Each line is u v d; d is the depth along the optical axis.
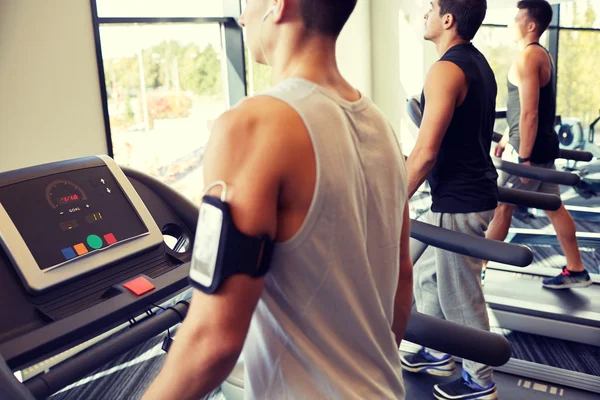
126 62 3.06
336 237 0.76
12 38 2.31
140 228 1.34
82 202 1.28
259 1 0.82
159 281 1.26
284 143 0.70
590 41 3.76
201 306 0.72
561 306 2.75
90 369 1.07
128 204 1.36
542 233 3.54
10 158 2.35
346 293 0.79
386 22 5.34
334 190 0.73
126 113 3.13
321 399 0.79
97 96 2.71
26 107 2.39
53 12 2.46
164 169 3.44
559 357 2.57
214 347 0.71
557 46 3.80
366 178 0.81
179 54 3.41
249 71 3.91
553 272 3.15
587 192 3.91
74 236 1.22
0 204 1.16
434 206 2.05
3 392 0.83
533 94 2.83
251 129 0.71
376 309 0.85
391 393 0.88
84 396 2.33
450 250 1.84
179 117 3.49
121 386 2.41
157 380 0.75
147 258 1.33
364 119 0.83
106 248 1.25
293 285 0.76
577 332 2.63
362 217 0.80
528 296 2.88
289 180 0.71
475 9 1.90
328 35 0.79
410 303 1.05
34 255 1.14
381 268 0.87
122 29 3.00
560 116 3.90
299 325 0.78
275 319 0.78
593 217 3.82
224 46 3.76
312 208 0.72
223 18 3.65
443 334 1.11
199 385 0.73
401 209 0.90
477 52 1.97
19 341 1.03
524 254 1.70
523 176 2.67
